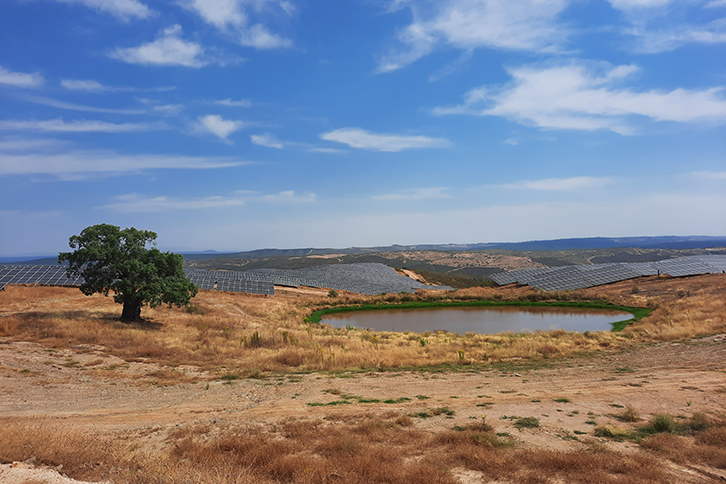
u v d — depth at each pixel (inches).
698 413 476.4
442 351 1051.3
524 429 466.6
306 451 403.2
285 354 955.3
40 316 1213.1
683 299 1929.1
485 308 2330.2
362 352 1030.4
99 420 508.7
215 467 337.7
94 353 856.3
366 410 555.2
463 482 321.4
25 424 461.7
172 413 547.8
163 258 1309.1
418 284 3782.0
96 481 295.3
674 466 351.6
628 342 1128.8
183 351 958.4
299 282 3159.5
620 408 549.0
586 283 2854.3
